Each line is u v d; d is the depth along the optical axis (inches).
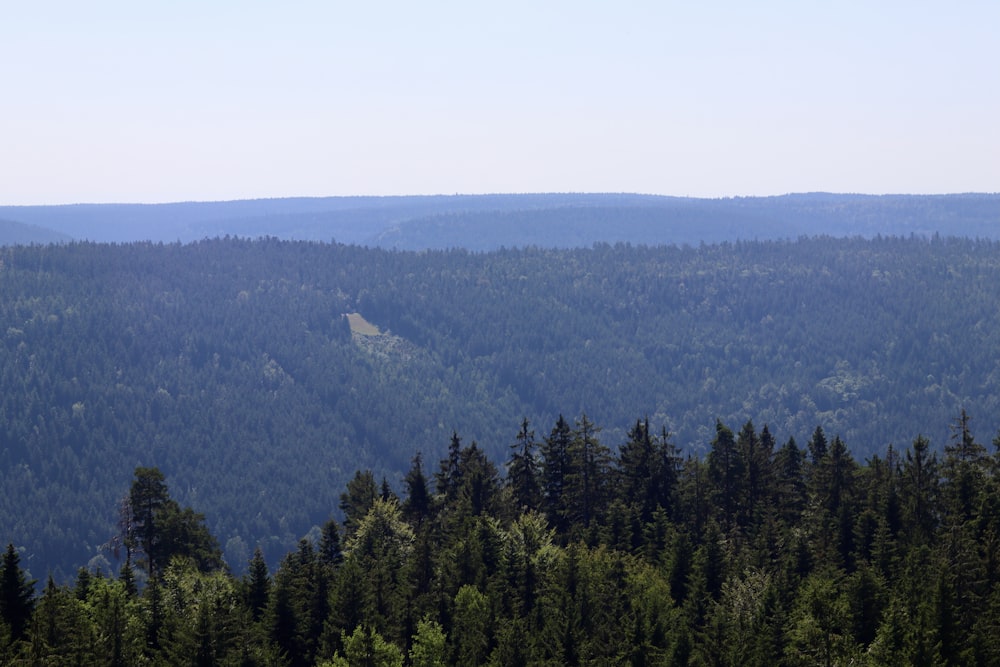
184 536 4980.3
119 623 3767.2
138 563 4889.3
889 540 4443.9
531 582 4355.3
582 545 4613.7
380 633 3976.4
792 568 4306.1
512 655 3745.1
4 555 3941.9
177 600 4224.9
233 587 4419.3
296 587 4217.5
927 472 5152.6
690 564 4483.3
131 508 4923.7
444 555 4611.2
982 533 4451.3
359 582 4146.2
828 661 3417.8
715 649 3681.1
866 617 3841.0
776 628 3693.4
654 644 3826.3
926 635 3356.3
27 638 3769.7
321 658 3892.7
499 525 4837.6
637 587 4249.5
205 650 3730.3
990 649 3442.4
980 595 3882.9
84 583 4471.0
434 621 3981.3
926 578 4003.4
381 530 5118.1
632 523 5113.2
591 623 4001.0
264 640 3964.1
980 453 5054.1
